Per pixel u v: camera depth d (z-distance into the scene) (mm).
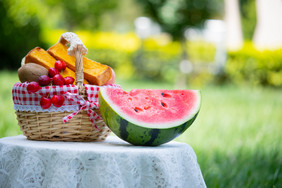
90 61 1688
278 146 2537
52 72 1609
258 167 2314
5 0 6719
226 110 4160
